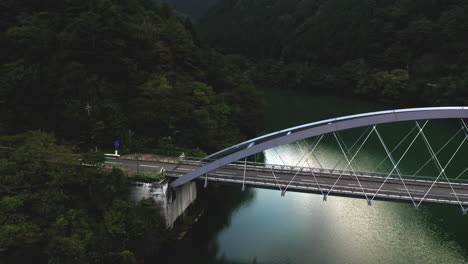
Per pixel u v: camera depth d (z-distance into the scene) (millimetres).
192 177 42500
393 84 136250
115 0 75062
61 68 56375
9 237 31656
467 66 119812
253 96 85562
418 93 129625
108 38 60844
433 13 153750
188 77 74375
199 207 53625
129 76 62406
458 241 46156
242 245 45062
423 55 142250
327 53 184000
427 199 38125
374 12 176750
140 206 41500
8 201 34000
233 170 47250
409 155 79250
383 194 39094
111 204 39781
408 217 52531
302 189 40844
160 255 41719
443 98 116375
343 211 54562
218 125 66812
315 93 168500
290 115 117375
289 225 50281
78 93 55000
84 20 58375
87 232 35812
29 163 38094
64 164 39375
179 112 58500
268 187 42000
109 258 35531
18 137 45094
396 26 160750
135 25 67812
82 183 39812
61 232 34719
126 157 51156
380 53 160625
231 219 51562
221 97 75875
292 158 78938
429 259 42281
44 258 34625
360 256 42938
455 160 74938
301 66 186125
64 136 53000
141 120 56812
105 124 53781
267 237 47125
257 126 83500
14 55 59469
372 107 133625
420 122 107125
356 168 71375
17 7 64062
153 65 70188
